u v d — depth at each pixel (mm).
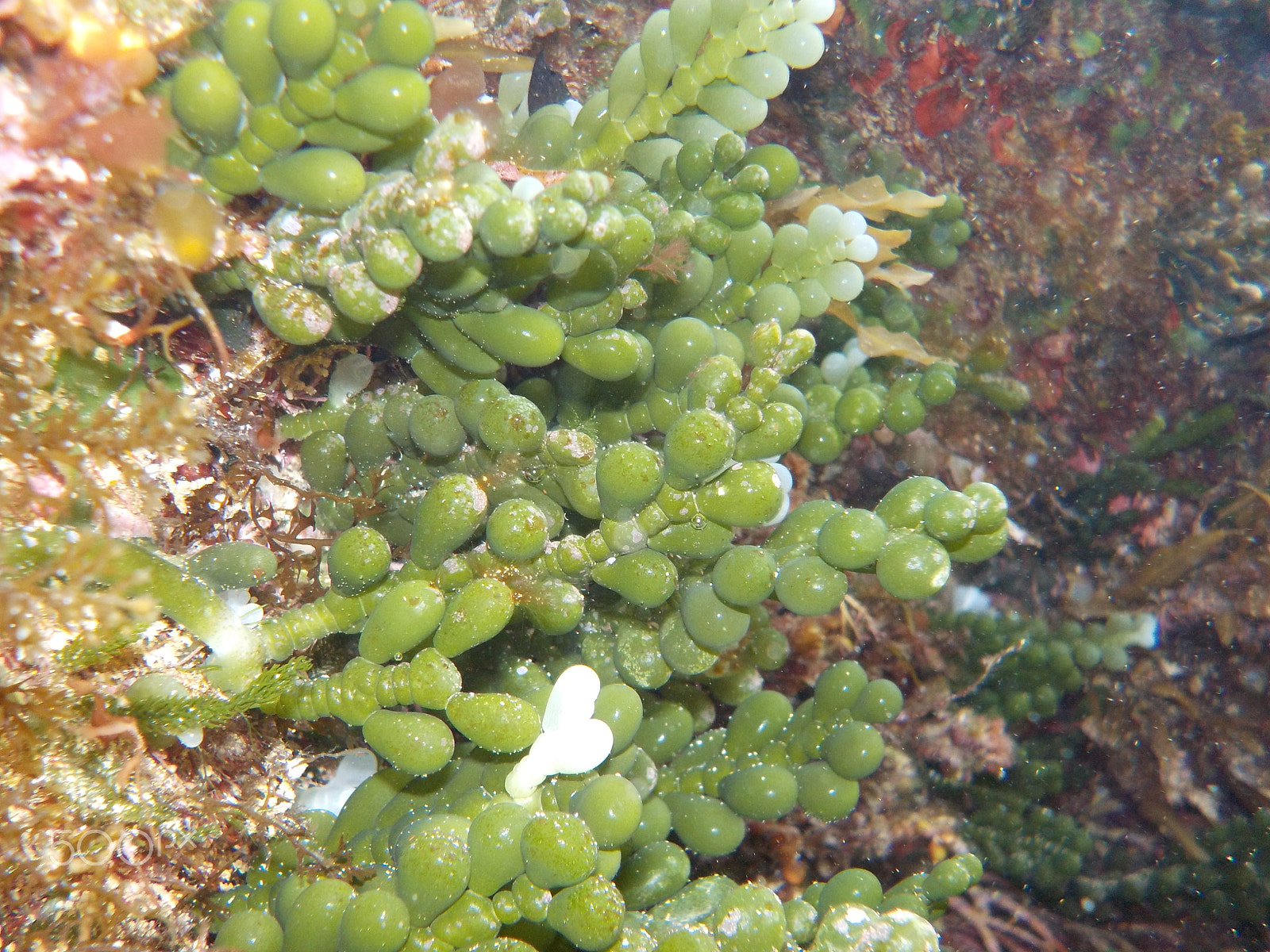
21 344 66
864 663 163
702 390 76
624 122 87
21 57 61
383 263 64
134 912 71
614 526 77
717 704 124
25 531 65
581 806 70
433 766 70
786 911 79
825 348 140
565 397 96
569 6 122
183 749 79
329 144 68
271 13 62
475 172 67
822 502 83
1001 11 167
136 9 62
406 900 68
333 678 73
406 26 63
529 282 73
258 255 72
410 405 84
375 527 91
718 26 83
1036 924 159
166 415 70
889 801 160
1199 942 157
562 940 80
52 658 66
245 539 89
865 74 164
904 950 71
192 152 67
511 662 99
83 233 65
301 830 76
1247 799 165
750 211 92
